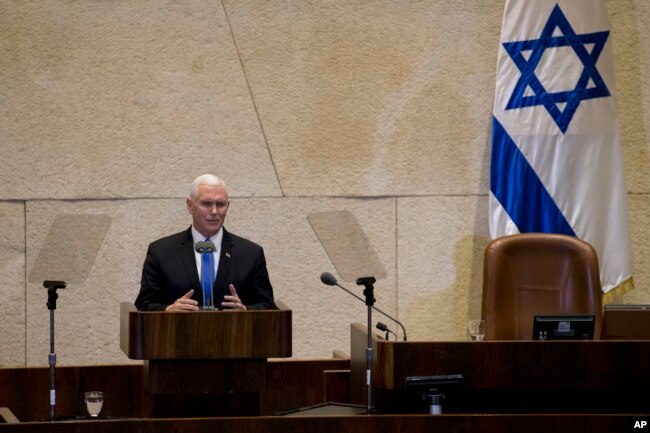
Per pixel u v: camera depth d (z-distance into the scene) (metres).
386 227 24.95
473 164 25.17
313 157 24.78
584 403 17.02
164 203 24.36
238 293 19.00
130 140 24.30
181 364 16.14
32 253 24.02
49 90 24.12
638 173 25.45
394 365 16.31
